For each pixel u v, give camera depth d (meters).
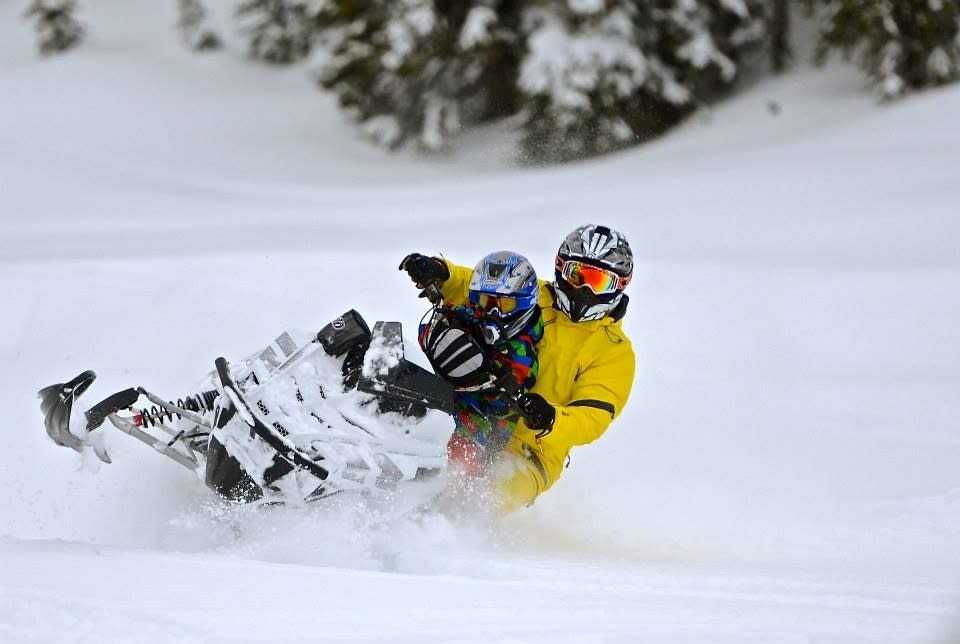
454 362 17.20
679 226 59.34
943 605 12.25
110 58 150.50
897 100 101.50
